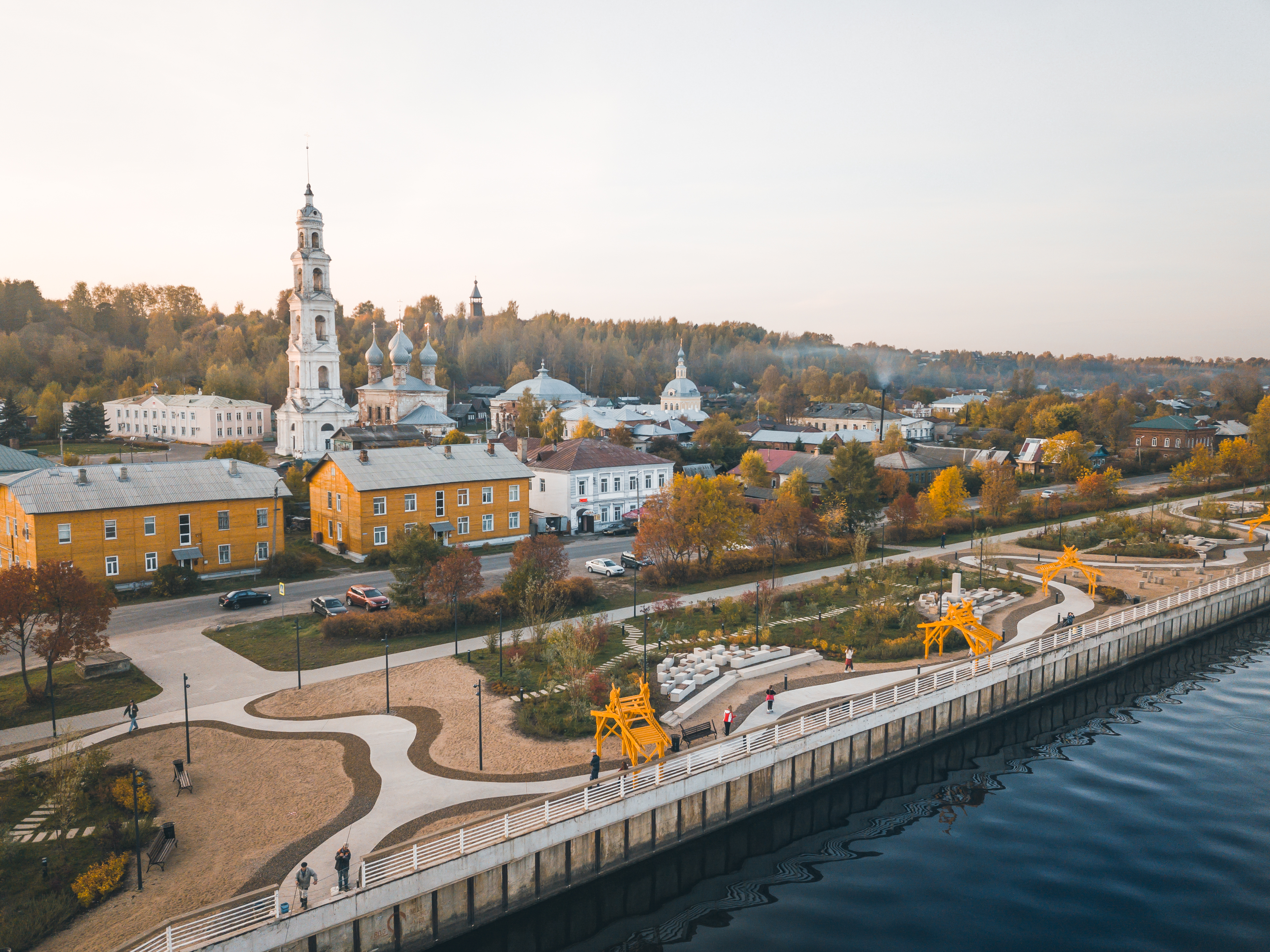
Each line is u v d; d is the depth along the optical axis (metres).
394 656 56.62
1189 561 92.62
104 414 192.50
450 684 51.47
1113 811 43.88
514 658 55.69
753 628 63.47
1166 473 169.62
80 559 71.31
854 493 97.12
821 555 90.69
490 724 45.72
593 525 103.62
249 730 44.84
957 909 35.53
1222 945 32.78
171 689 50.50
